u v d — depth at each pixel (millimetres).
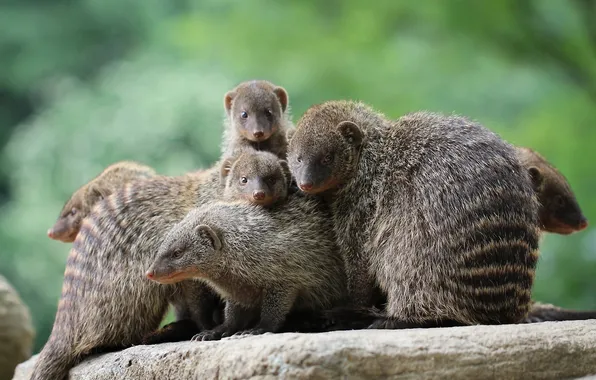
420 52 22938
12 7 33062
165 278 10023
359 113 10555
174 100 25172
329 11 23312
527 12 21656
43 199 25562
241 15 23031
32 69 32500
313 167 10172
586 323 8953
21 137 30297
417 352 8031
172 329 10625
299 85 22875
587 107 21328
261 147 12539
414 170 9773
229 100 13117
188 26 23359
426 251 9406
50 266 25078
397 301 9523
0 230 25641
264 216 10336
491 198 9438
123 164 12797
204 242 10109
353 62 22719
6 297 15219
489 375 8180
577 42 21703
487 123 22047
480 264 9336
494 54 22500
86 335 10461
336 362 7836
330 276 10312
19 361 15164
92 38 33250
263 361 7973
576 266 19609
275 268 10109
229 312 10320
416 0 22125
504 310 9438
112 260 10484
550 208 11922
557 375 8406
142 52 30000
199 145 24906
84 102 26594
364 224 9992
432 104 22578
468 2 21547
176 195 10891
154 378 9086
